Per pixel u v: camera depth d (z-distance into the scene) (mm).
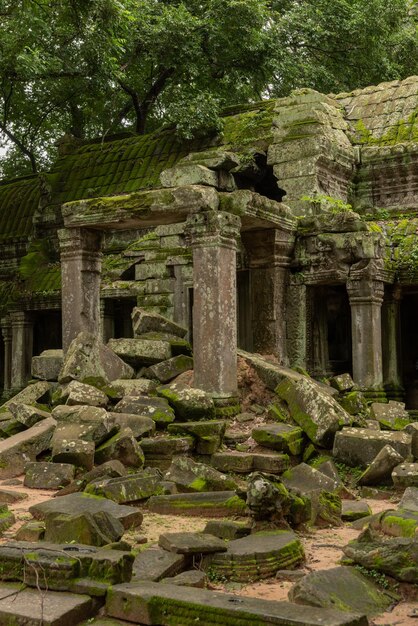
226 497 7426
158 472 8617
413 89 17312
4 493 8039
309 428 9922
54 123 30078
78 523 5633
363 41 22953
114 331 18578
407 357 15812
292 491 7273
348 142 16391
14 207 24453
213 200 11133
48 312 21188
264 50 21969
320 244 13438
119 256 18547
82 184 21359
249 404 11227
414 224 14516
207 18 21078
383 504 8312
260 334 13492
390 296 14172
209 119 18234
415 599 5047
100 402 10398
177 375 11727
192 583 4938
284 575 5355
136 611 4418
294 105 16703
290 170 15305
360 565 5426
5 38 18719
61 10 18422
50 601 4523
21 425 11289
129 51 22328
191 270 15742
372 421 10781
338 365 14883
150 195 11703
